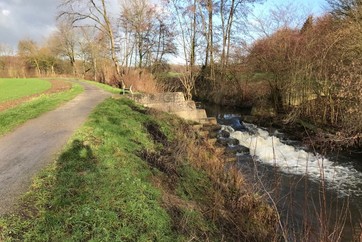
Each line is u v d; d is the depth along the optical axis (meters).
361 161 10.05
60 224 4.09
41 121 10.54
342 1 13.46
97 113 11.37
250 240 4.96
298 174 8.91
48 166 6.02
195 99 29.06
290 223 5.75
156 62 35.91
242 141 13.29
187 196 5.86
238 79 24.61
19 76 58.72
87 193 4.86
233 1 28.03
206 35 30.69
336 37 12.05
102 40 35.19
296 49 16.05
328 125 13.23
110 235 3.95
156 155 7.84
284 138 14.06
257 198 6.21
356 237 5.19
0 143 8.07
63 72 65.00
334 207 6.75
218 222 5.21
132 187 5.18
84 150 6.89
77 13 26.67
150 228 4.22
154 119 12.13
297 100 16.59
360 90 10.12
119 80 27.66
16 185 5.24
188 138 10.77
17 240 3.76
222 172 7.77
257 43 19.36
